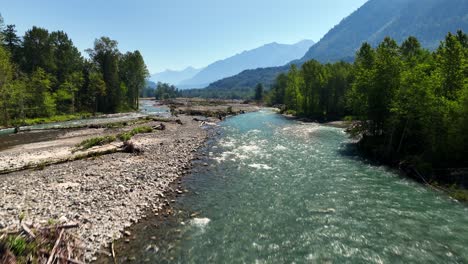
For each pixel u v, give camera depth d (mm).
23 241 10109
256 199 19266
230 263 12188
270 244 13789
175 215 16500
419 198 19781
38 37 78438
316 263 12414
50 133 44406
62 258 10555
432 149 25125
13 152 30531
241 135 46125
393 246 13797
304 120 70000
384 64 32875
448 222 16234
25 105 61062
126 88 92625
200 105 134500
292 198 19547
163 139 39625
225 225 15516
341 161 29578
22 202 16094
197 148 35031
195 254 12719
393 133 29953
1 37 60125
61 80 81688
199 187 21312
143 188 19984
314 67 79562
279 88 131500
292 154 32562
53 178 21094
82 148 31562
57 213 14875
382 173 25516
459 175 22047
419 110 26328
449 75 29734
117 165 25375
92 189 18922
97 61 87562
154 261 12055
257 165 27734
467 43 44062
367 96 34875
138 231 14414
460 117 23375
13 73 59000
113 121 61625
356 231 15172
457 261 12641
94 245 12633
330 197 19844
